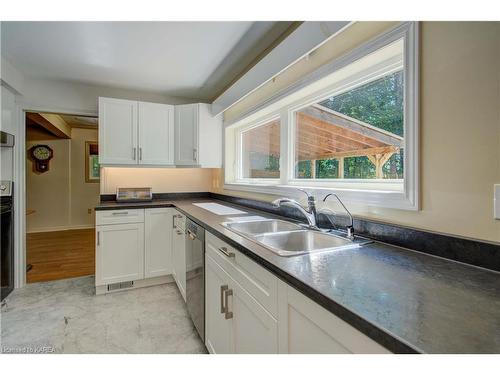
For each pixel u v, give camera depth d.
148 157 3.08
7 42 2.08
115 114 2.93
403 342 0.51
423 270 0.90
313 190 1.79
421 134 1.10
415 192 1.12
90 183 5.91
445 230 1.02
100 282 2.64
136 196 3.22
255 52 2.24
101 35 1.98
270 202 2.25
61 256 3.91
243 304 1.20
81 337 1.92
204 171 3.77
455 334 0.54
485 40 0.90
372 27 1.34
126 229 2.75
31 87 2.83
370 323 0.58
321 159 2.02
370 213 1.36
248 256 1.13
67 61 2.42
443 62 1.02
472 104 0.93
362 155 1.67
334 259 1.01
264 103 2.37
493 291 0.74
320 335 0.74
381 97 1.53
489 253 0.89
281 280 0.91
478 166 0.92
